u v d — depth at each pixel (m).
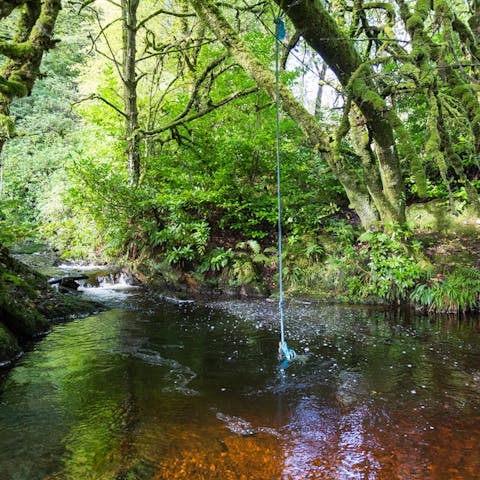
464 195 7.03
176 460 2.30
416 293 6.20
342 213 8.97
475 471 2.18
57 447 2.44
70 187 8.45
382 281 6.39
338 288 6.93
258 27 9.95
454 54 2.90
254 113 8.59
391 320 5.52
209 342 4.55
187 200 8.11
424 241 7.03
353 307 6.36
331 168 6.69
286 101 5.71
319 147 6.05
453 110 3.17
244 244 8.02
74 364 3.86
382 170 6.25
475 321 5.46
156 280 8.09
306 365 3.81
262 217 7.99
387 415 2.84
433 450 2.40
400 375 3.56
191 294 7.56
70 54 17.83
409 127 8.09
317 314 5.89
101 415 2.84
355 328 5.09
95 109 10.26
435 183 7.99
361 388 3.30
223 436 2.56
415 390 3.26
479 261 6.38
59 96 17.44
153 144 9.56
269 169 8.50
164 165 9.01
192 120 8.48
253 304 6.67
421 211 7.67
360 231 7.77
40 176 13.29
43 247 12.05
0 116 3.54
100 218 8.48
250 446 2.45
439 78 3.32
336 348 4.30
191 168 8.80
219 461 2.29
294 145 8.34
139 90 12.12
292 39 4.54
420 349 4.26
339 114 10.07
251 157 8.45
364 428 2.67
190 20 11.95
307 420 2.78
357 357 4.02
